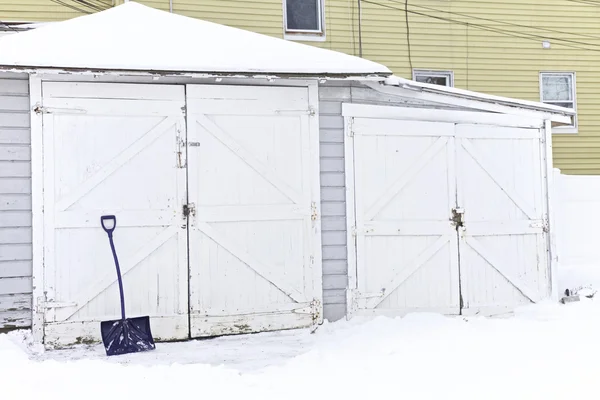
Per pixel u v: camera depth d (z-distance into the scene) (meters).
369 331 6.17
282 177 6.50
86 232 5.98
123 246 6.06
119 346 5.64
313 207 6.57
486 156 7.29
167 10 12.38
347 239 6.70
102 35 6.15
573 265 10.19
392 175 6.89
